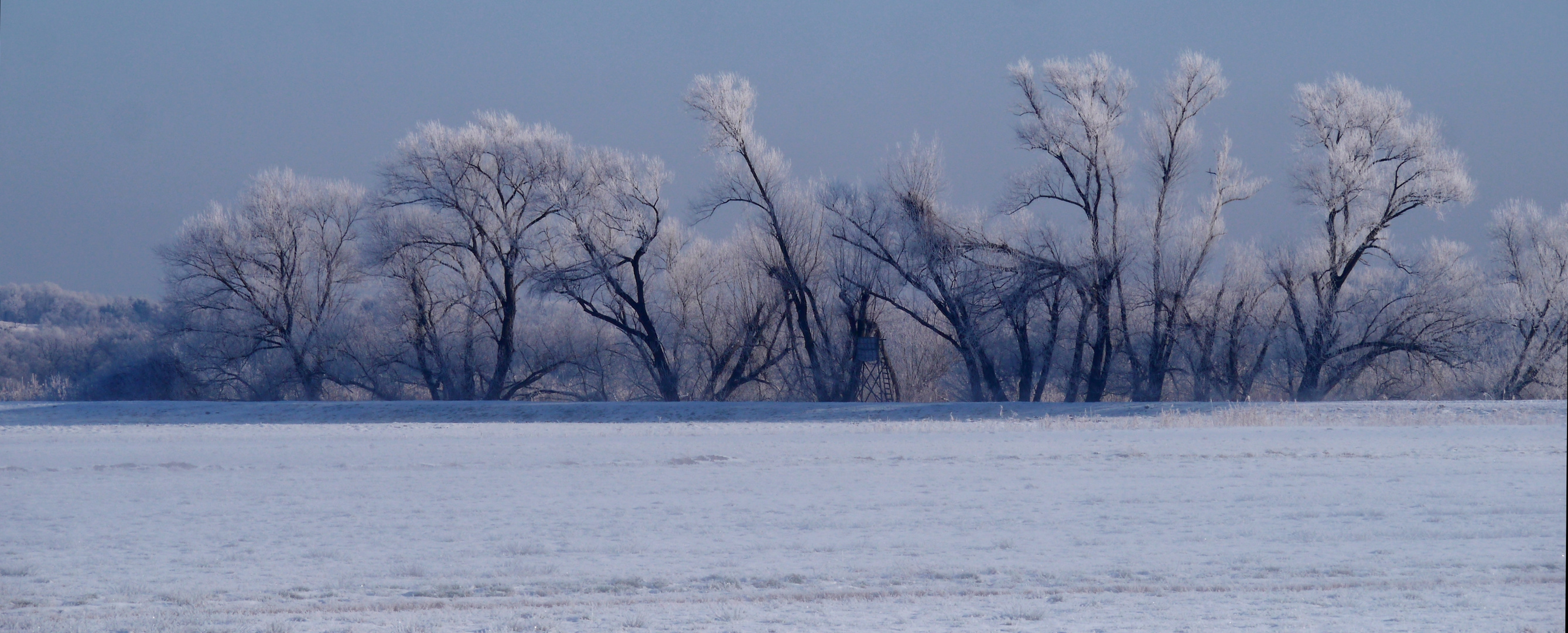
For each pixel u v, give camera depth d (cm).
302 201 6606
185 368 6325
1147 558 1275
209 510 1709
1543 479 1969
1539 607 1038
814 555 1307
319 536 1463
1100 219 5616
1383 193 5509
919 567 1229
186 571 1237
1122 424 3706
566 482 2044
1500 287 5775
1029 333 6059
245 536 1467
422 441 3241
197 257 6425
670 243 6506
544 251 6309
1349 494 1784
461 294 6419
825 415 4638
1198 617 1004
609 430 3712
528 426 4022
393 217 6259
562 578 1184
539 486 1984
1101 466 2278
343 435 3494
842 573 1207
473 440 3253
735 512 1644
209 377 6425
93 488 1997
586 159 6228
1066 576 1183
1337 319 5538
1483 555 1283
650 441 3166
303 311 6494
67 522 1599
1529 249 5812
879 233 5838
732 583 1160
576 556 1311
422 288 6394
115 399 6325
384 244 6159
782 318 6341
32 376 7819
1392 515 1562
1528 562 1244
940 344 6344
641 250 6181
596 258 6059
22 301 16062
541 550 1352
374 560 1300
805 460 2458
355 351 6325
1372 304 5625
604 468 2302
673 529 1500
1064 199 5684
